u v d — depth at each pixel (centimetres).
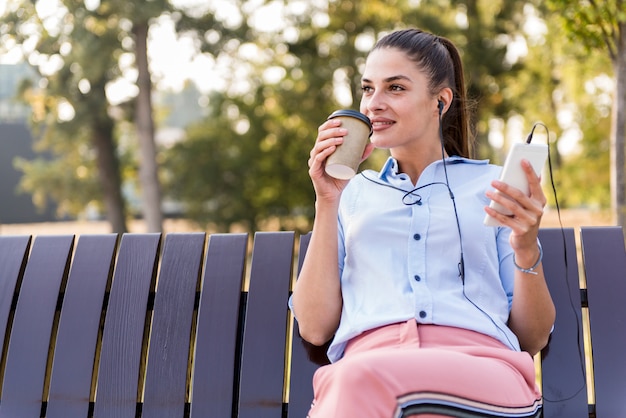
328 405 175
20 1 1332
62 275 249
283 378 230
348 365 176
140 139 1964
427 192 223
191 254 243
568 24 595
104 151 2125
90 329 242
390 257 218
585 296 235
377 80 221
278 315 235
